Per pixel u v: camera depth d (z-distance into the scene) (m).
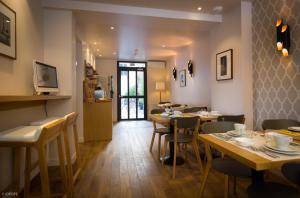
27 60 2.48
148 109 8.33
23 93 2.36
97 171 2.77
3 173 1.91
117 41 5.23
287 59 2.51
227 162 1.82
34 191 2.21
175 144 2.63
